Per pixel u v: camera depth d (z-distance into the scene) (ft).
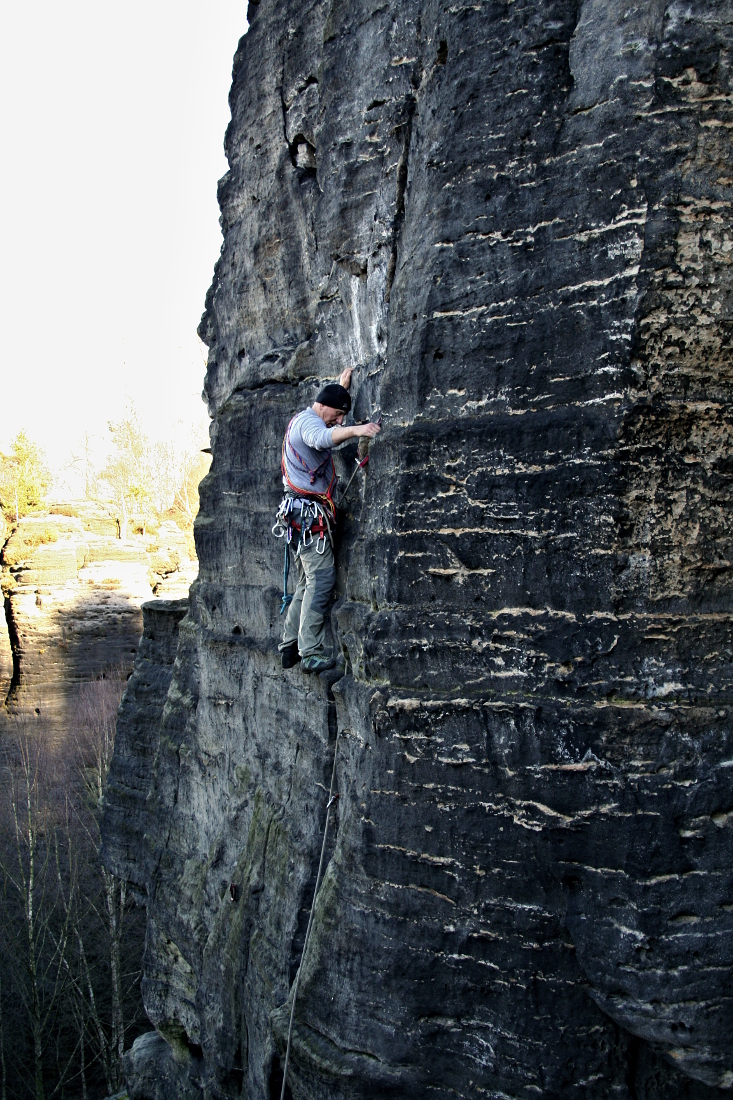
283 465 20.22
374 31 19.45
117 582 139.13
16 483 145.69
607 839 14.12
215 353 31.19
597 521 14.14
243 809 26.35
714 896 13.66
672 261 13.47
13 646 130.82
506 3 14.94
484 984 15.39
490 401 15.30
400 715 16.14
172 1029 31.83
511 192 14.97
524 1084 15.02
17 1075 67.41
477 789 15.35
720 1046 13.60
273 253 25.93
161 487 225.35
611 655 14.16
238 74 27.63
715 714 13.84
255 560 26.71
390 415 17.19
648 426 13.78
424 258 16.25
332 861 18.22
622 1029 14.65
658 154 13.48
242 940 23.73
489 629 15.24
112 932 68.44
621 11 13.83
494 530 15.16
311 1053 17.17
